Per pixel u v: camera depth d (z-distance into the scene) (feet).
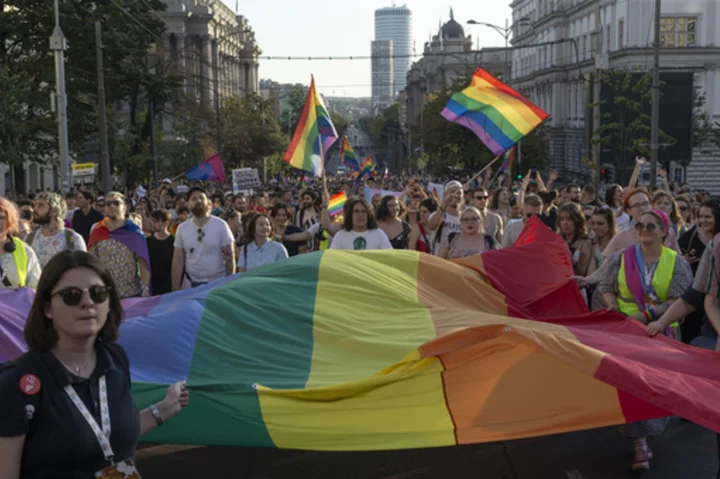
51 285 11.44
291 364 21.15
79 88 126.11
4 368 11.49
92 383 11.64
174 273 32.89
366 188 67.46
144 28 141.28
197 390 18.78
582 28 239.91
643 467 22.06
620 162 121.60
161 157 160.35
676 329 26.81
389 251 26.78
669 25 189.06
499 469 22.58
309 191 52.75
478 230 32.73
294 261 25.08
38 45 124.16
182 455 23.85
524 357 19.47
